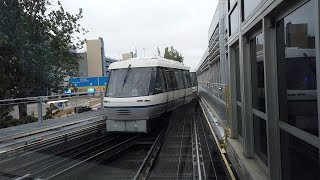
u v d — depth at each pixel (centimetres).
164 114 1577
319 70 301
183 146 1151
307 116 372
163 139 1283
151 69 1418
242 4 705
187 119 1839
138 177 788
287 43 435
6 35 1830
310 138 353
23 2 1961
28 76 2048
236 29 806
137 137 1363
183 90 1959
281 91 473
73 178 804
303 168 397
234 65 927
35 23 2028
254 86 675
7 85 2009
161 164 926
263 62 545
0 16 1864
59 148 1089
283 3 406
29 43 1959
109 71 1465
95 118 1546
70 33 2262
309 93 365
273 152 491
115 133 1409
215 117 1481
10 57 1961
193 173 824
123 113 1313
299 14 382
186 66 2253
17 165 874
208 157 970
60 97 1493
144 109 1309
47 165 884
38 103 1306
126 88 1367
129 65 1437
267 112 497
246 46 701
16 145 989
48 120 1434
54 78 2130
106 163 951
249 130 697
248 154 693
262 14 499
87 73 7100
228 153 888
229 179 745
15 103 1231
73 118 1524
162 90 1459
